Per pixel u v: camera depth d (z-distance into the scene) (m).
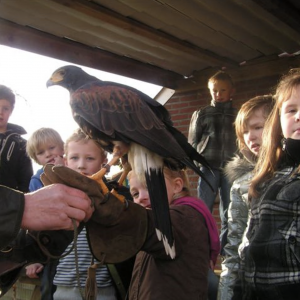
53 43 5.59
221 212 5.77
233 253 2.60
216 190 5.73
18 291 4.07
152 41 5.90
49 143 3.62
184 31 5.69
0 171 4.38
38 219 1.71
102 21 5.06
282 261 1.94
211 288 2.70
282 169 2.14
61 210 1.70
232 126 5.92
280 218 1.98
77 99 2.52
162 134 2.24
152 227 1.82
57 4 4.75
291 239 1.92
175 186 2.31
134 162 2.21
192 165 2.12
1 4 4.77
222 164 5.76
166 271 1.93
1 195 1.72
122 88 2.52
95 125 2.40
